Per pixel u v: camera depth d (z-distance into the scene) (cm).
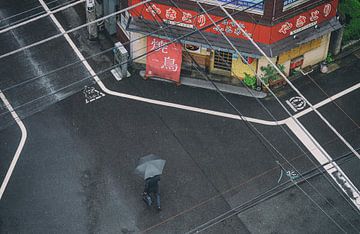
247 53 3044
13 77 3262
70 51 3372
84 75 3278
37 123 3103
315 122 3125
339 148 3038
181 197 2869
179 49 3131
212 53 3180
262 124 3112
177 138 3058
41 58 3338
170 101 3184
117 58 3228
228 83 3247
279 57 3145
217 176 2938
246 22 2988
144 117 3128
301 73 3303
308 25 3095
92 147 3027
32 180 2911
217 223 2797
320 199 2873
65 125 3098
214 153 3011
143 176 2698
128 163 2975
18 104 3166
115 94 3206
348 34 3403
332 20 3166
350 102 3209
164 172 2942
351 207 2850
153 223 2795
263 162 2986
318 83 3275
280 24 2988
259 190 2898
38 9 3525
